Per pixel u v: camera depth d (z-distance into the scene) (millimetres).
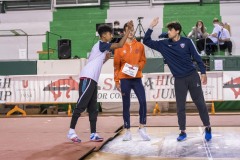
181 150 4531
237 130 6070
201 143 4953
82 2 15148
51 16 15117
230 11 14453
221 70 10031
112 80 9820
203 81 5078
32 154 4234
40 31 14656
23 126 7262
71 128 5098
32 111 10406
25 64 10422
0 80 10094
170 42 5121
